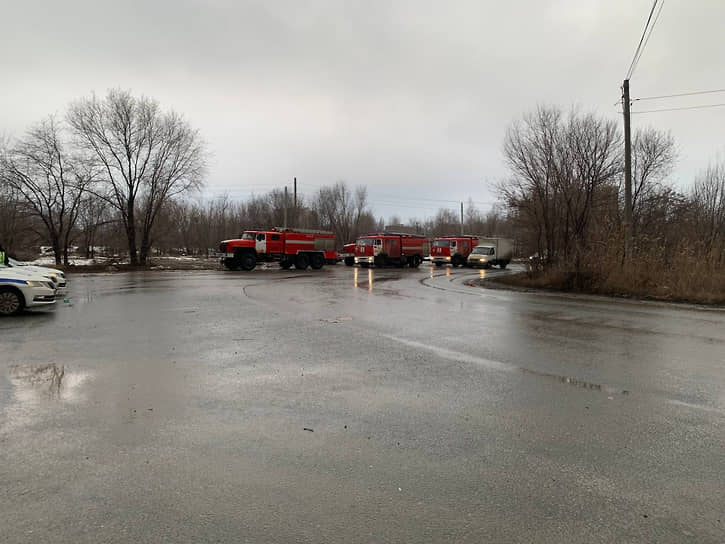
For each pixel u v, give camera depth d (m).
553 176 21.06
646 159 28.70
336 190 70.62
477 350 7.30
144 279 23.67
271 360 6.56
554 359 6.73
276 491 3.04
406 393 5.11
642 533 2.61
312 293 16.45
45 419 4.25
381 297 15.25
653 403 4.82
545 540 2.54
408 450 3.68
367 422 4.26
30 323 9.65
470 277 26.42
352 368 6.16
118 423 4.18
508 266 45.12
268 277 25.48
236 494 3.00
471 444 3.80
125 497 2.95
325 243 36.69
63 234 39.81
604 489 3.10
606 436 3.97
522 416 4.44
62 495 2.96
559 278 18.47
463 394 5.09
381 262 38.97
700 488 3.11
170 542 2.51
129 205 33.34
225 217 73.81
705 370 6.15
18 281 10.80
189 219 67.19
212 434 3.96
